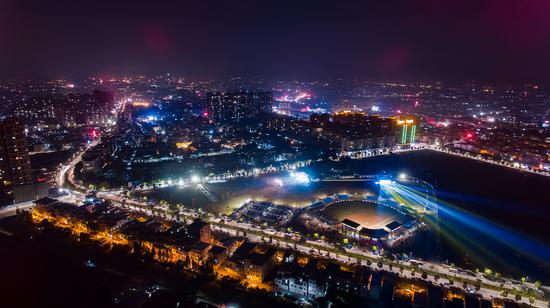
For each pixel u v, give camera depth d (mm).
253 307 178500
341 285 193250
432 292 185125
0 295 182750
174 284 196500
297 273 197750
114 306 175000
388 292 187625
